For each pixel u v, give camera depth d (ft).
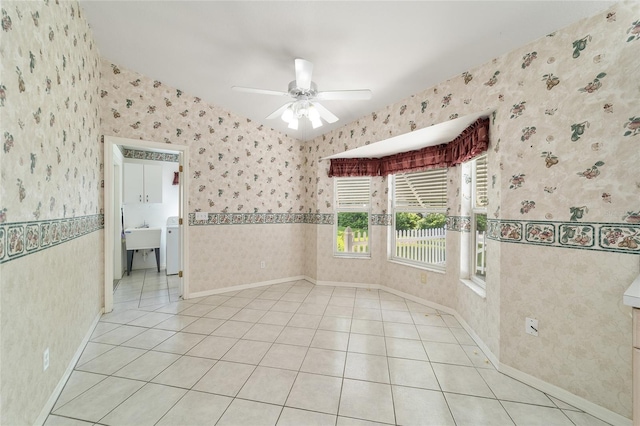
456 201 10.23
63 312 6.00
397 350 7.67
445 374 6.58
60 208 5.82
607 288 5.22
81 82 7.30
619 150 5.11
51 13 5.37
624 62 5.05
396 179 13.32
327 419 5.11
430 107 8.79
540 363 6.06
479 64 7.38
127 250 15.88
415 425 5.01
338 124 12.59
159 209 17.49
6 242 3.83
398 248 13.26
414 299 11.84
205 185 12.15
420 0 5.59
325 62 8.00
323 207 14.34
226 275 12.87
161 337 8.32
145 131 10.57
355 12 6.12
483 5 5.52
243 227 13.32
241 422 5.00
